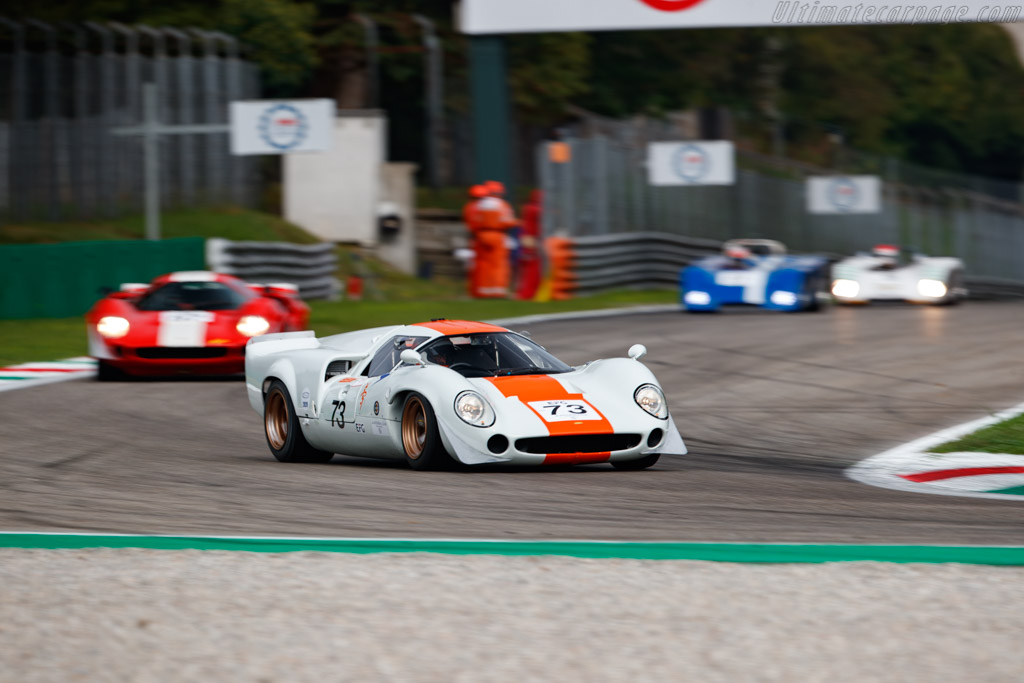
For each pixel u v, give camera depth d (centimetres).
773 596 1620
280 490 2544
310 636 1444
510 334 3112
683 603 1586
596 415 2773
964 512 2350
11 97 10106
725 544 1973
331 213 12144
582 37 15375
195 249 8075
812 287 8456
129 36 10894
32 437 3462
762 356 5781
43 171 10175
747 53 19275
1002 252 18438
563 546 1953
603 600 1599
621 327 7219
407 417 2861
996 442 3450
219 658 1366
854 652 1390
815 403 4444
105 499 2433
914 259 9500
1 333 6444
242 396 4628
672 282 11438
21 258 7081
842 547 1953
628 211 11650
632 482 2689
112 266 7475
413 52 14825
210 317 5009
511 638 1438
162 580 1703
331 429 3056
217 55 12550
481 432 2689
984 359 5603
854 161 16938
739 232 13650
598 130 12381
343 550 1928
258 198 12719
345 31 14600
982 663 1356
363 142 12088
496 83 10244
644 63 17300
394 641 1426
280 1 13788
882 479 2922
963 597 1617
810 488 2684
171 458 3150
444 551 1920
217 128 8331
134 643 1420
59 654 1381
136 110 10994
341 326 7119
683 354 5869
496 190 10325
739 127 18375
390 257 12206
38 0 13300
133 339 4894
